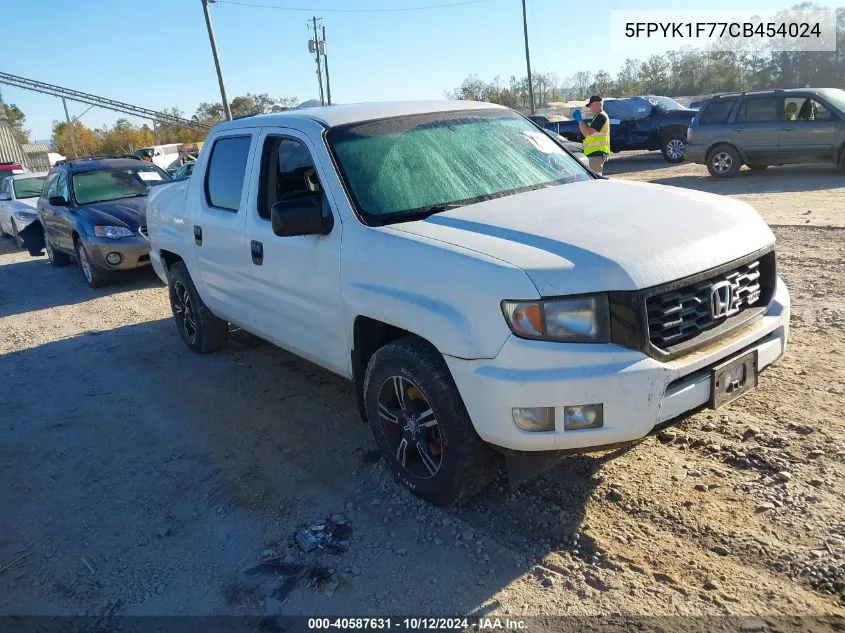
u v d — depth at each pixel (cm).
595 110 1212
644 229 313
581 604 279
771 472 349
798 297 607
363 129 410
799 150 1399
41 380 605
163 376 584
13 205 1542
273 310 451
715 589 280
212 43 2525
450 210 365
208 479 406
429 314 312
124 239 955
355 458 413
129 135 7050
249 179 464
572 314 283
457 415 319
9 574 334
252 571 319
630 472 365
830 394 419
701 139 1512
